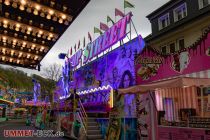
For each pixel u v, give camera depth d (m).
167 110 12.04
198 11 18.03
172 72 10.21
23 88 102.88
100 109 19.72
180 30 18.50
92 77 22.61
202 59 8.79
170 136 8.94
